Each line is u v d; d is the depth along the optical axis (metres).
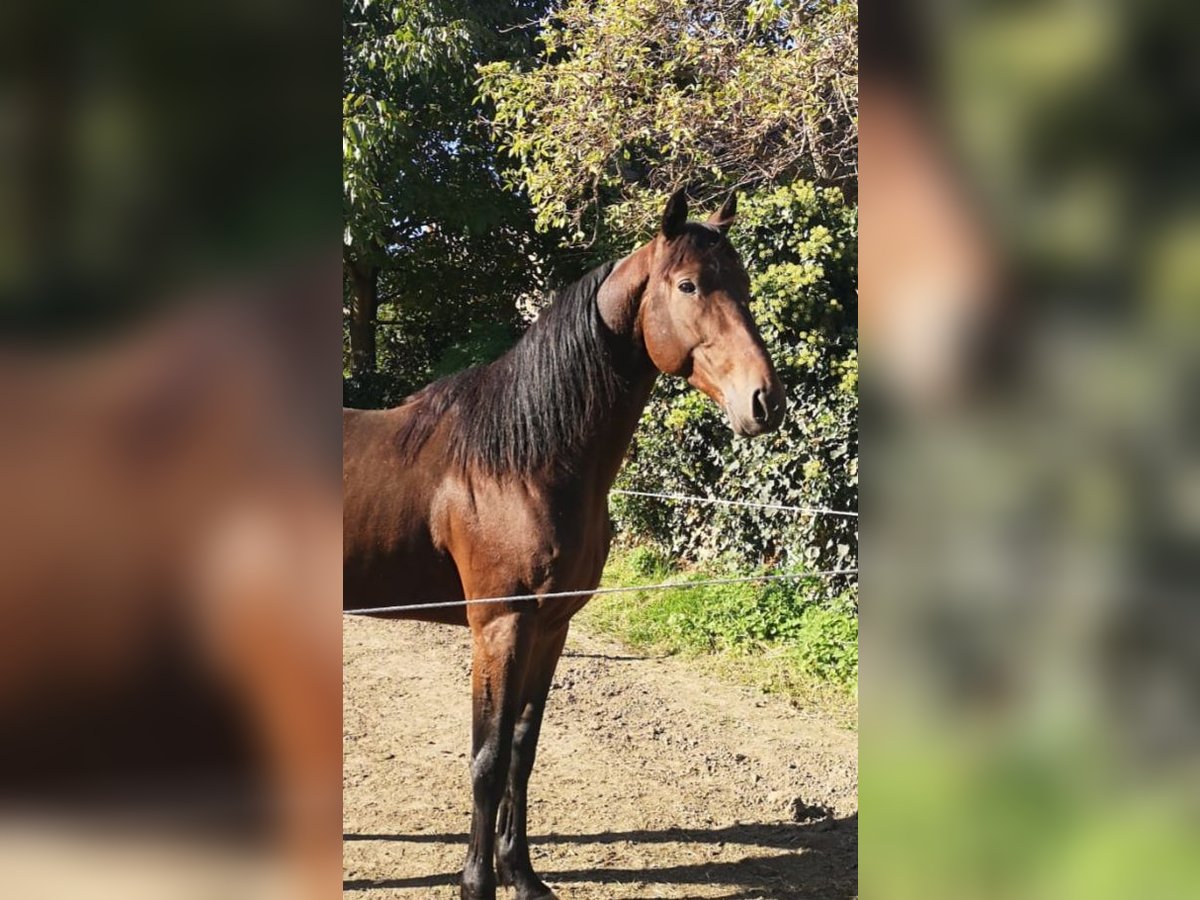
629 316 2.93
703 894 3.27
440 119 11.68
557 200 8.43
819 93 6.96
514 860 3.16
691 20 7.60
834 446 6.07
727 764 4.50
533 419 2.87
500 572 2.83
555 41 8.45
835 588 6.11
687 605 6.73
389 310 13.93
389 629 6.97
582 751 4.66
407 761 4.51
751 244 6.38
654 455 7.68
